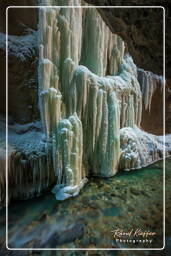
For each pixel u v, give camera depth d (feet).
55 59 12.25
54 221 9.94
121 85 15.84
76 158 12.25
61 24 12.05
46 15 11.43
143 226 9.51
